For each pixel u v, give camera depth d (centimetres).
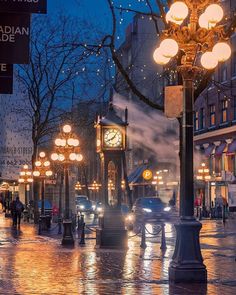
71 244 2475
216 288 1199
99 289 1199
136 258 1867
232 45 5353
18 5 1083
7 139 5109
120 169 2330
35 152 4362
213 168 5872
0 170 5091
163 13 1758
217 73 5681
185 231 1278
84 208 6950
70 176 5053
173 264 1284
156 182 6475
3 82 1131
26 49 1108
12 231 3575
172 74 2702
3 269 1572
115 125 2314
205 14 1221
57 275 1440
